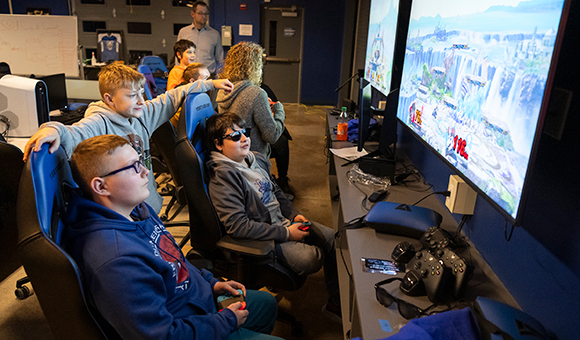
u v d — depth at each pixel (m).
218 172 1.59
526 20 0.92
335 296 1.86
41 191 0.78
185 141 1.47
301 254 1.61
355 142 2.60
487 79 1.12
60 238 0.87
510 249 1.13
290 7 7.18
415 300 1.03
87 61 6.45
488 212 1.27
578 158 0.86
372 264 1.19
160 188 3.32
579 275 0.83
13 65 5.11
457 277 1.02
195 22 5.05
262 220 1.70
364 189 1.80
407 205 1.47
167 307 1.07
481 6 1.18
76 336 0.83
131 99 1.68
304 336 1.77
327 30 7.32
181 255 1.22
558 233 0.92
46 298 0.79
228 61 2.25
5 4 6.90
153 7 6.95
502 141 1.02
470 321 0.75
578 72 0.87
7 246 1.51
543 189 0.99
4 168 1.39
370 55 3.39
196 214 1.53
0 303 1.89
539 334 0.77
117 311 0.87
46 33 5.00
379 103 3.00
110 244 0.90
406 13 2.31
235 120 1.65
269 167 2.04
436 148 1.54
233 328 1.14
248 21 7.16
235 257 1.55
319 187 3.57
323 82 7.63
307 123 6.20
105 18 7.01
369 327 0.93
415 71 1.86
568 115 0.90
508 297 1.10
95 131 1.51
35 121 2.23
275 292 2.07
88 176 0.96
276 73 7.66
